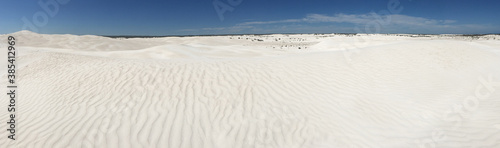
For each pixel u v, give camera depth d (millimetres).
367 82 9031
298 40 75438
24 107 6789
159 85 7816
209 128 5781
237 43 52125
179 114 6242
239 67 9781
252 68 9711
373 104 7379
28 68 10484
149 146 5090
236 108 6688
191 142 5285
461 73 10219
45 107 6684
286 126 6066
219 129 5770
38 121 5957
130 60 11922
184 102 6832
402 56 12234
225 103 6891
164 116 6125
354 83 8875
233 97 7242
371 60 11656
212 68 9516
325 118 6527
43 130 5539
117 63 10438
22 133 5438
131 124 5746
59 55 13094
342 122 6398
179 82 8047
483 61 11820
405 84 8977
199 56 21688
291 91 7938
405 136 5867
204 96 7203
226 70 9305
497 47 23797
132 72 8930
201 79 8320
